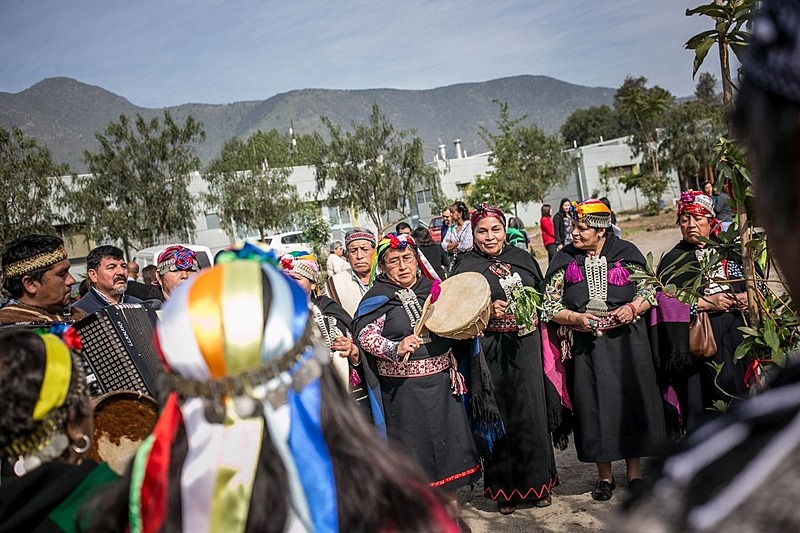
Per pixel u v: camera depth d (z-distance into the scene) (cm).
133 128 2705
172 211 2769
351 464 145
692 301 375
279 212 3000
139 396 277
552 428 519
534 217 4597
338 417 151
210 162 3075
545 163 3441
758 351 364
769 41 67
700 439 69
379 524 141
